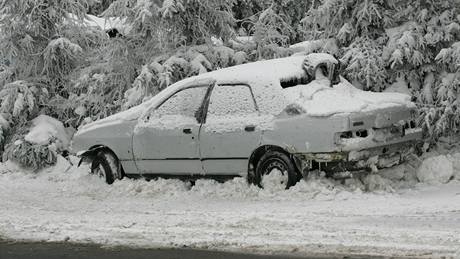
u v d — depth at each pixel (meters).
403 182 11.33
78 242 8.52
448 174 11.16
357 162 10.18
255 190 10.71
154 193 11.66
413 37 12.66
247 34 17.95
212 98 11.38
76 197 11.93
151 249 8.02
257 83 10.96
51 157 15.42
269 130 10.53
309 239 7.98
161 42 15.39
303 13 17.34
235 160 10.95
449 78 12.66
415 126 11.35
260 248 7.77
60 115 16.94
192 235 8.49
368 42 13.14
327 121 10.02
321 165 10.34
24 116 16.33
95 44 17.72
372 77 12.86
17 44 17.03
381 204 9.64
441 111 12.62
